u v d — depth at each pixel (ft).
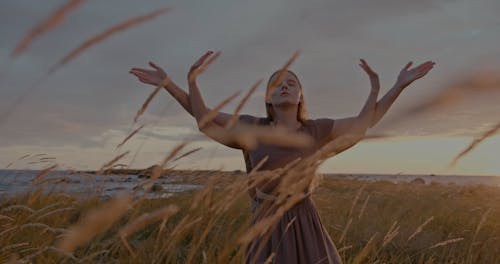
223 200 4.00
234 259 3.73
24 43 1.34
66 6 1.28
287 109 7.84
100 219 1.57
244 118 8.07
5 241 6.41
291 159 6.93
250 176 3.93
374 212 12.62
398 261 11.69
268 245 6.96
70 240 1.52
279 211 3.63
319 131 7.51
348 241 12.12
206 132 7.39
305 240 7.07
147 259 4.76
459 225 14.26
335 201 12.82
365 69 7.65
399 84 7.79
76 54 1.75
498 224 14.52
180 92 7.82
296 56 2.95
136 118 4.52
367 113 7.52
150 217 2.65
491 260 11.84
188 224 4.25
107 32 1.70
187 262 4.31
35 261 6.07
